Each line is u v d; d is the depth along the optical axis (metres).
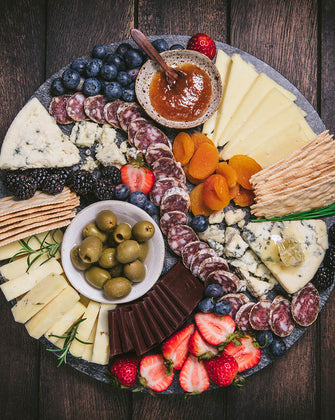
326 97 0.56
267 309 0.51
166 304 0.50
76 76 0.51
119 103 0.52
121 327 0.48
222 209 0.53
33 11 0.56
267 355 0.52
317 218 0.53
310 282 0.52
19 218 0.47
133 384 0.49
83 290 0.49
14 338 0.55
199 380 0.50
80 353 0.50
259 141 0.52
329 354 0.55
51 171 0.51
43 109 0.51
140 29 0.56
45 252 0.50
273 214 0.51
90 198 0.51
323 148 0.50
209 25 0.56
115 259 0.48
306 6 0.57
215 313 0.49
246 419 0.55
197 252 0.51
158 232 0.49
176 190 0.51
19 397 0.55
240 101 0.53
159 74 0.51
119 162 0.51
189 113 0.51
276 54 0.56
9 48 0.55
